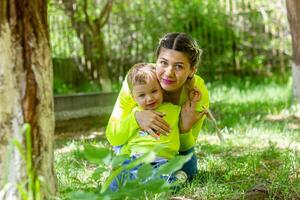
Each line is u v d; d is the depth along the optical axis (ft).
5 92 9.84
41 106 10.08
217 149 21.21
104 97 35.58
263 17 49.37
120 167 9.14
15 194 9.84
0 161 9.90
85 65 48.06
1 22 9.80
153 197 12.55
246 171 16.81
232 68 49.96
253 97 40.63
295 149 19.48
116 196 8.96
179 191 14.02
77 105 33.24
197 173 16.01
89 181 14.53
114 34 49.73
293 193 14.02
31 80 9.96
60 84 47.57
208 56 49.57
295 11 34.32
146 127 14.34
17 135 9.87
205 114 14.99
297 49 34.37
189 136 15.10
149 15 49.90
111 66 49.67
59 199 10.53
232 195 13.83
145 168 9.24
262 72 49.47
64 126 31.17
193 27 50.11
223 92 43.21
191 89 14.83
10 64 9.86
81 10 45.19
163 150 14.25
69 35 48.29
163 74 14.23
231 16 50.11
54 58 47.88
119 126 14.67
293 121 29.40
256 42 49.65
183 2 50.29
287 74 48.42
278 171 16.01
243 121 28.25
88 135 27.78
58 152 21.49
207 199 13.60
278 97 39.42
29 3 9.98
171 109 14.64
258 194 13.89
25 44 9.95
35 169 9.97
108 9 43.96
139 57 49.73
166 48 14.12
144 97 14.42
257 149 21.26
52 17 48.26
